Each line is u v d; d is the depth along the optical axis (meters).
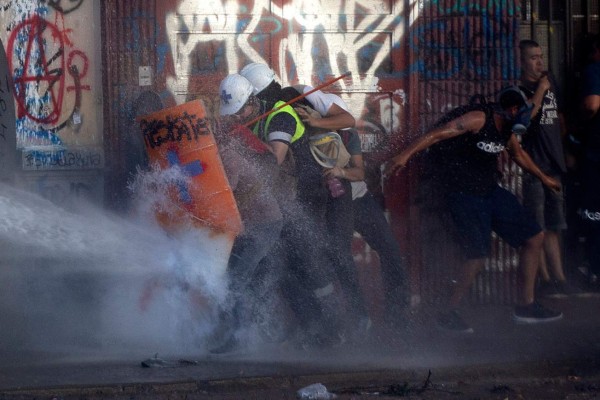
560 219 26.48
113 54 24.64
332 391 18.48
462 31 25.52
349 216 22.83
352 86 25.39
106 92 24.62
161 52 24.73
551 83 26.19
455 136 23.56
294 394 18.23
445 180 24.08
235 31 25.02
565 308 26.09
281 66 25.20
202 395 18.12
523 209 24.00
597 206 26.06
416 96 25.47
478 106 23.58
